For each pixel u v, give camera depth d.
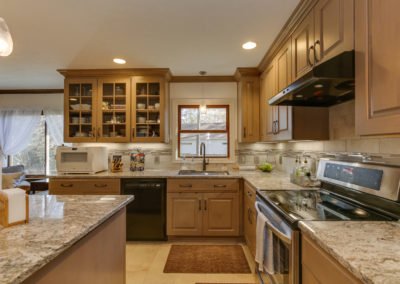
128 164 3.56
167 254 2.60
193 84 3.59
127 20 1.95
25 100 4.35
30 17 1.89
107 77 3.24
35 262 0.71
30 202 1.44
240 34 2.20
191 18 1.93
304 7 1.70
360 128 1.05
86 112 3.29
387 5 0.88
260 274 1.81
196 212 2.88
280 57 2.30
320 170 1.85
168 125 3.51
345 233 0.97
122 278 1.58
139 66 3.04
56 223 1.06
